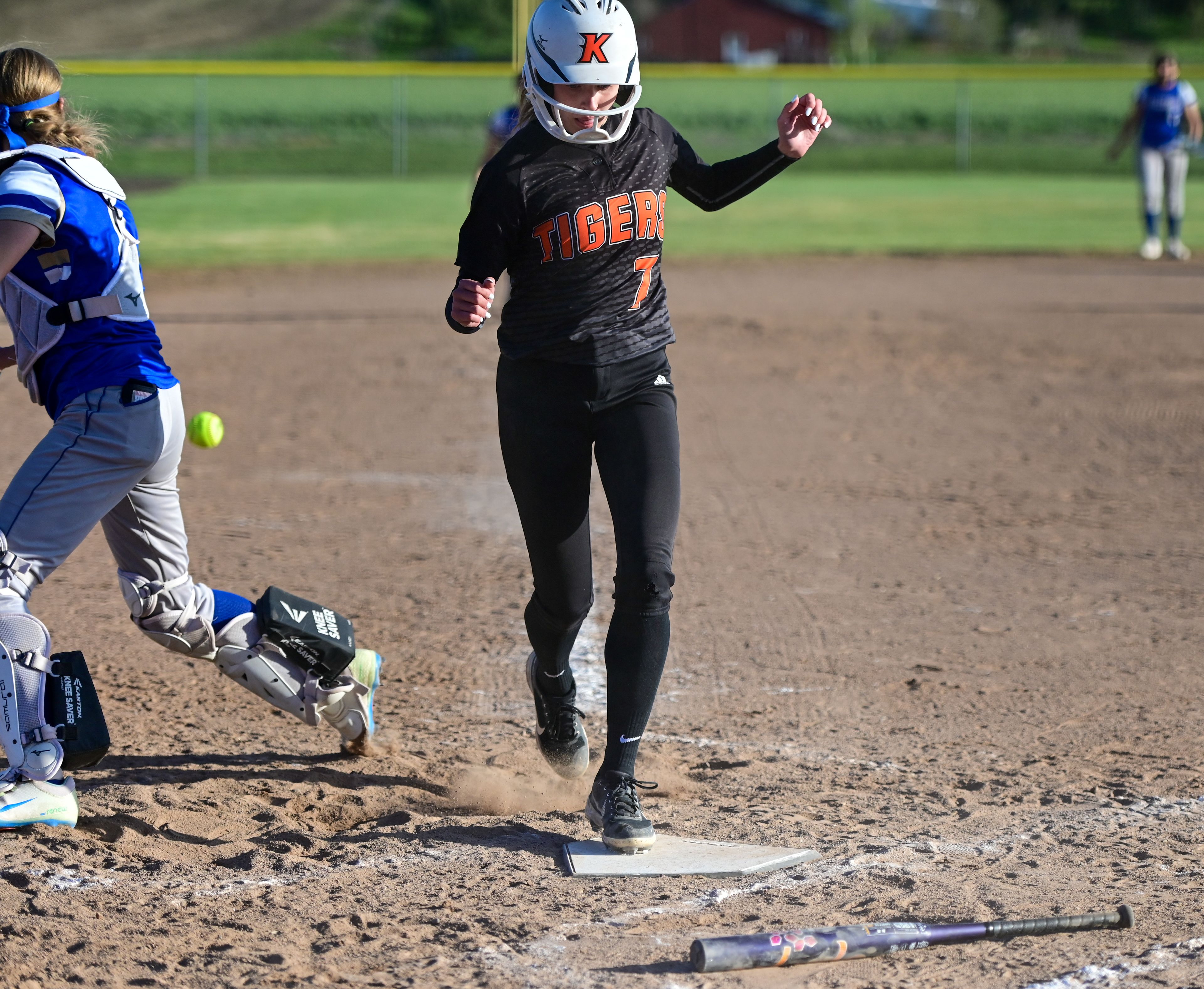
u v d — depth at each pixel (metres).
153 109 137.50
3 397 36.56
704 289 56.41
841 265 64.06
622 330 13.12
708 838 13.12
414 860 12.54
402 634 19.81
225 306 51.41
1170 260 64.94
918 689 17.81
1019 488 28.72
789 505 27.25
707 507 27.05
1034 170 120.56
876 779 14.86
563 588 13.73
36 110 12.74
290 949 10.77
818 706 17.25
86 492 12.88
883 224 80.69
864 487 28.66
